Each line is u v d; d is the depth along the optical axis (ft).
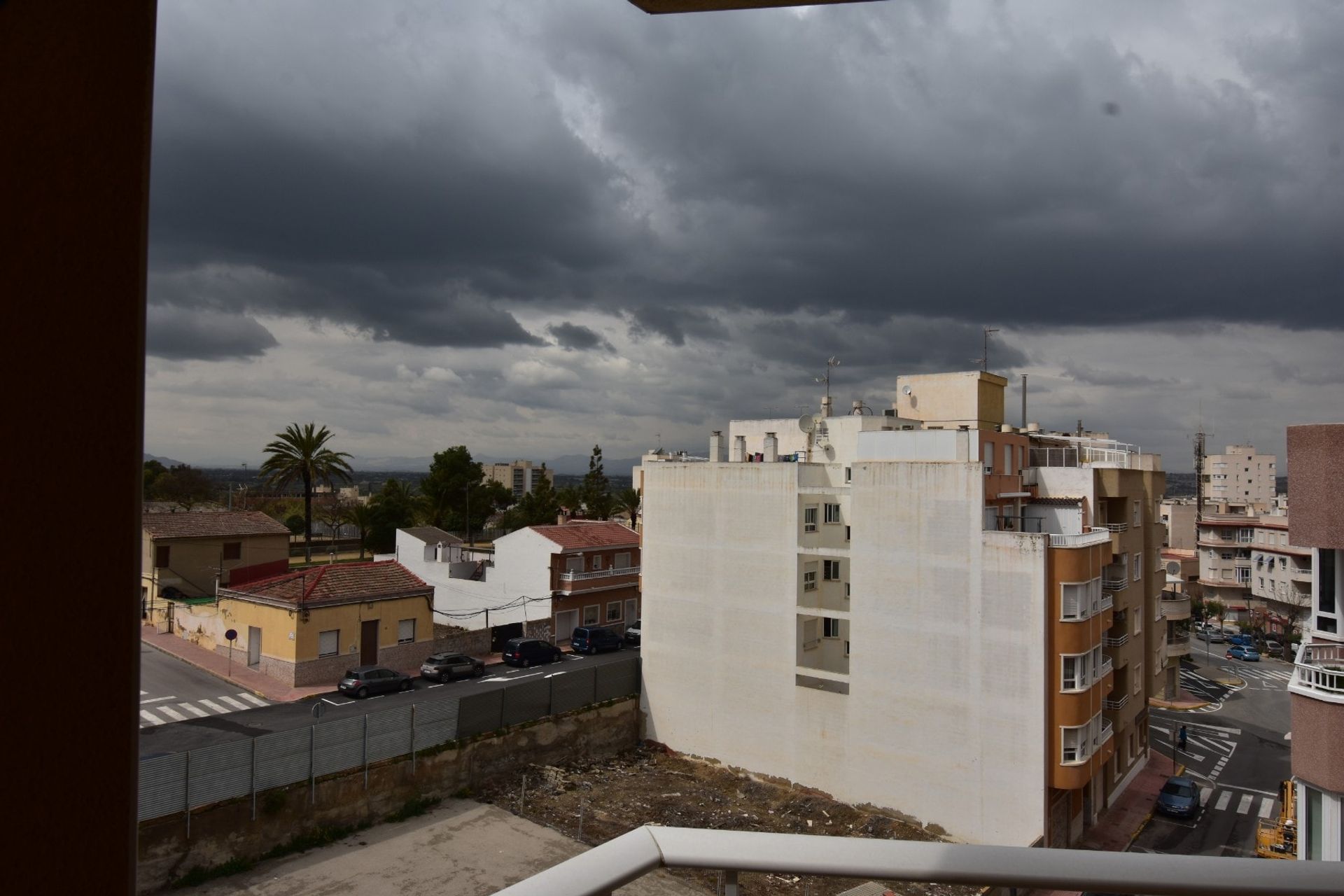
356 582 131.34
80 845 3.95
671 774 104.22
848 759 96.32
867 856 6.81
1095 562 89.15
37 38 3.86
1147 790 113.39
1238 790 117.60
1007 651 86.12
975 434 93.56
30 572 3.75
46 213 3.85
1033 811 84.28
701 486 110.73
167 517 161.99
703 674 109.60
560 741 104.01
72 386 3.91
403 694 117.91
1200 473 309.63
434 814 86.12
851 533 97.04
